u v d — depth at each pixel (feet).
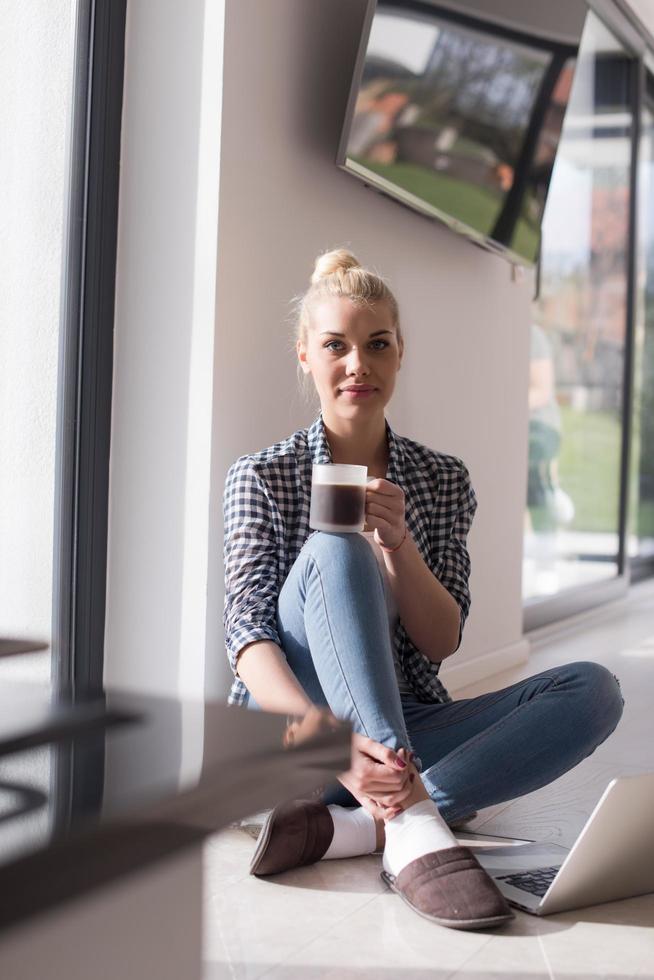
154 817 1.44
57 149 7.09
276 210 7.50
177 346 7.02
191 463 6.96
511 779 5.31
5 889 1.20
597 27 15.62
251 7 7.12
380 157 8.30
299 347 6.18
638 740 8.28
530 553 13.92
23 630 7.14
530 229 11.50
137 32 7.13
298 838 5.09
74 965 1.78
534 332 13.89
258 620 5.14
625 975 4.08
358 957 4.17
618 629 14.74
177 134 7.03
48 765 1.64
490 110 9.95
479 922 4.45
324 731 1.86
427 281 9.82
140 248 7.13
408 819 4.76
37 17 7.09
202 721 1.93
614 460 17.37
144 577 7.09
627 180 17.31
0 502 7.16
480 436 11.03
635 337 18.34
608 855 4.74
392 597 5.57
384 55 8.02
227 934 4.38
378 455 6.07
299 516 5.74
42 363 7.14
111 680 7.16
